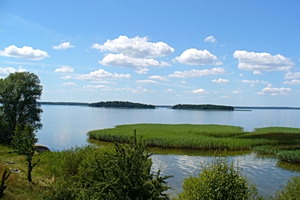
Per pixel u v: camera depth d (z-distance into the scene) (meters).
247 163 53.66
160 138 72.56
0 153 49.19
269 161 55.66
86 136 90.88
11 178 30.75
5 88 69.44
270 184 39.66
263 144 72.69
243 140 73.75
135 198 14.59
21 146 36.62
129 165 15.05
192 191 20.77
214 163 21.47
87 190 16.36
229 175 19.70
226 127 113.12
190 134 86.75
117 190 14.61
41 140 81.31
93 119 177.75
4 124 67.75
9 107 69.88
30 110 72.38
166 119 194.25
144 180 15.02
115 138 79.00
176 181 40.41
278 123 177.75
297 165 51.97
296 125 162.50
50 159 41.09
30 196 26.61
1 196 24.47
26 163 40.94
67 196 20.67
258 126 146.50
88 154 32.41
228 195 19.06
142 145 16.16
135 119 188.25
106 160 16.59
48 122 147.00
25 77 72.56
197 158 57.84
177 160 55.59
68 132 102.00
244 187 19.94
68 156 32.81
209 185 19.55
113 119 182.50
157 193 14.84
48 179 35.16
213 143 67.94
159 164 51.72
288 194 23.78
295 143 74.38
